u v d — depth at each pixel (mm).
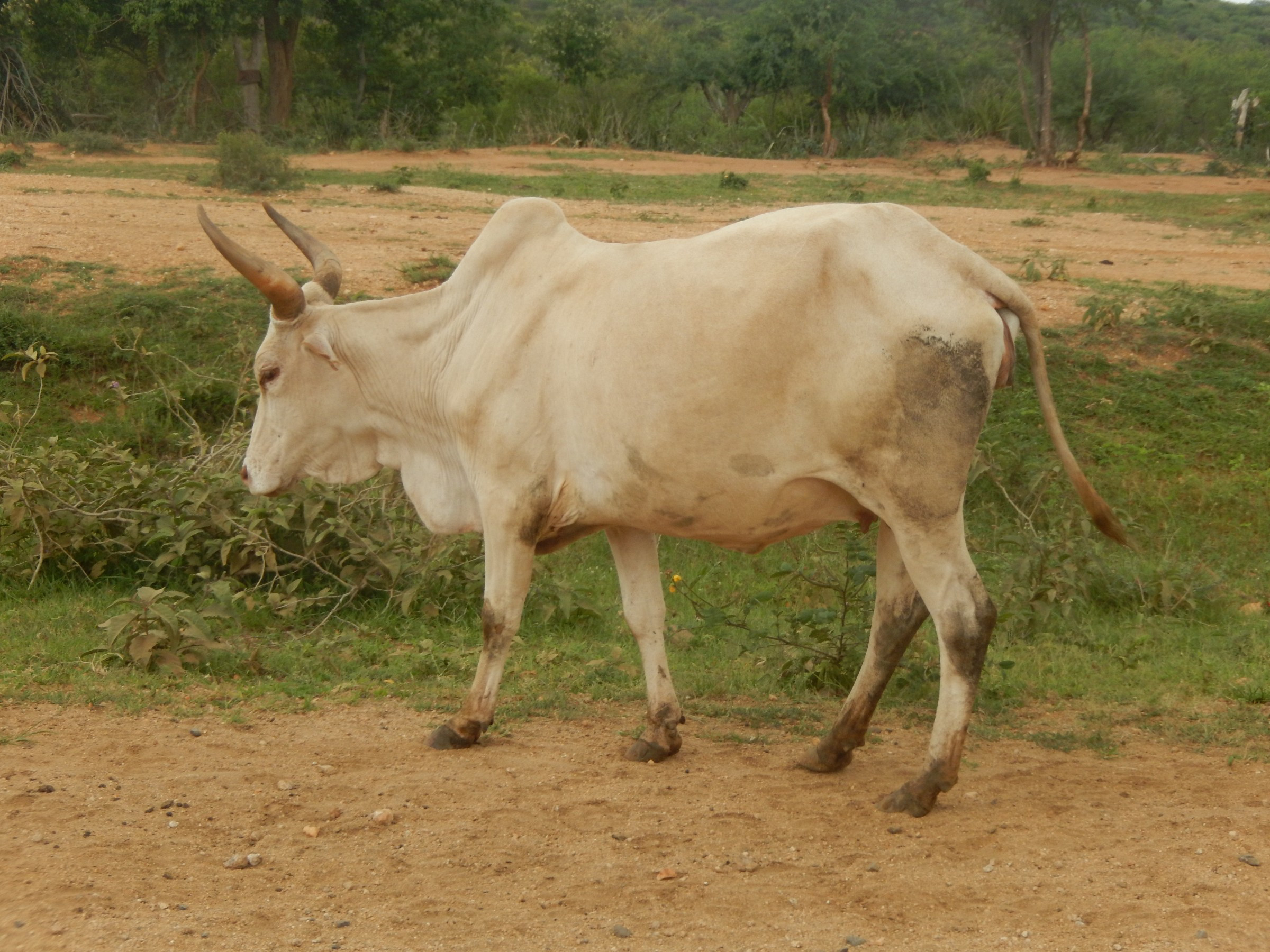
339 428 5215
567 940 3338
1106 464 8859
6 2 26734
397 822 4113
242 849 3889
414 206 15734
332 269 5352
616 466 4305
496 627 4777
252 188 16797
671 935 3377
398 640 6547
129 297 9992
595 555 8047
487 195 17578
